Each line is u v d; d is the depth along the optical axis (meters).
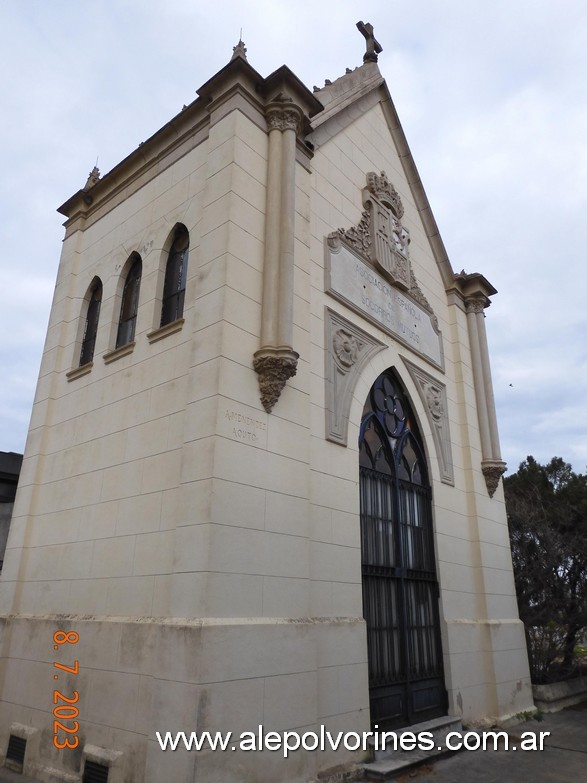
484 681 11.81
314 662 7.52
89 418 9.95
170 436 8.15
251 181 8.98
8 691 9.08
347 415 9.96
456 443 13.59
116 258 11.15
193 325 8.27
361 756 8.16
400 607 10.36
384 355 11.65
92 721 7.48
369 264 11.94
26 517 10.30
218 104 9.52
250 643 6.72
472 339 15.11
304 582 7.82
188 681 6.18
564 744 10.06
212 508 6.87
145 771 6.34
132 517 8.25
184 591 6.78
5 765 8.36
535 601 16.20
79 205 12.68
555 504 17.64
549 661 15.10
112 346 10.33
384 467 11.14
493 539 13.54
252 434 7.68
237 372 7.75
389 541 10.68
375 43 14.73
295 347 8.89
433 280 14.72
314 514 8.66
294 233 9.29
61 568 9.24
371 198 12.50
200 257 8.63
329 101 12.06
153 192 10.77
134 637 7.36
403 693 9.83
